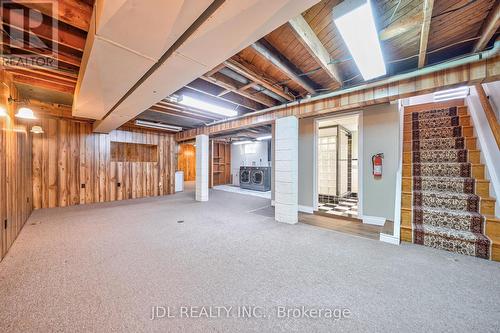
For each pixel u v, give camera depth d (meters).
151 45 1.59
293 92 3.68
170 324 1.34
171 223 3.62
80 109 3.26
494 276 1.88
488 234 2.37
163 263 2.16
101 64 1.86
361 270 2.01
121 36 1.47
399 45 2.40
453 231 2.50
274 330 1.30
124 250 2.47
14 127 3.04
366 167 3.74
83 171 5.35
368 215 3.71
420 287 1.73
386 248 2.54
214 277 1.89
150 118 5.33
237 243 2.71
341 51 2.53
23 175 3.57
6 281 1.81
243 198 6.43
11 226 2.66
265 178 8.09
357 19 1.65
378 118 3.63
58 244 2.64
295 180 3.71
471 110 3.38
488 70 2.12
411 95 2.70
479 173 2.83
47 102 4.10
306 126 4.60
